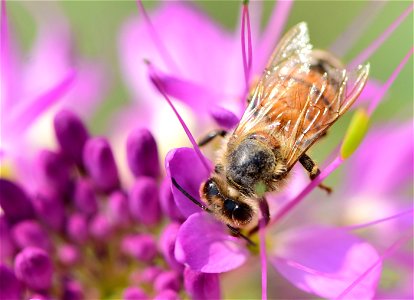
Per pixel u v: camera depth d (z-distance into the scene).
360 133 0.11
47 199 0.12
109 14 0.15
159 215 0.12
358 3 0.15
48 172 0.12
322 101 0.11
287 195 0.11
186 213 0.10
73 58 0.13
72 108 0.13
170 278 0.11
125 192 0.12
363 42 0.14
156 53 0.13
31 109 0.11
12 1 0.15
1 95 0.12
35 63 0.13
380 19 0.14
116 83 0.15
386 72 0.14
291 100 0.11
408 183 0.12
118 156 0.13
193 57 0.13
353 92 0.11
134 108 0.13
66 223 0.12
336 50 0.13
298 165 0.11
